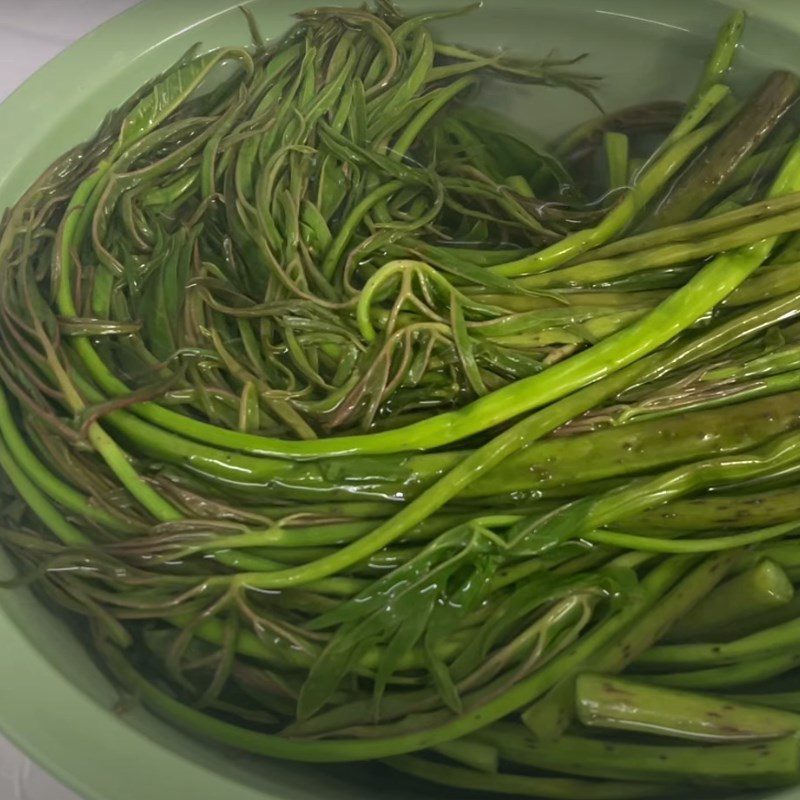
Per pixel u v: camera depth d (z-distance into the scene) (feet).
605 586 1.26
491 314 1.44
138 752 1.12
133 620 1.31
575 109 1.80
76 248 1.57
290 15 1.82
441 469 1.32
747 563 1.28
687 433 1.32
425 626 1.24
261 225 1.53
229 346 1.48
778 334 1.40
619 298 1.47
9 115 1.65
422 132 1.73
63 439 1.39
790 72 1.70
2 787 1.28
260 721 1.25
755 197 1.58
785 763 1.15
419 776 1.21
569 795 1.20
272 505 1.35
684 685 1.24
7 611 1.26
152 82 1.75
